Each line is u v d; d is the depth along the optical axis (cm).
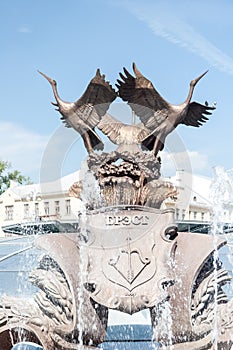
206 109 1147
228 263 1188
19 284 1340
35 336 940
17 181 5147
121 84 1081
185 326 937
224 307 951
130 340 1059
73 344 936
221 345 925
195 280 968
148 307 941
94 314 948
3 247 1820
